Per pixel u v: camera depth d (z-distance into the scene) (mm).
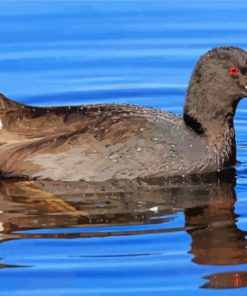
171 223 13445
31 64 20781
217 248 12617
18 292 11570
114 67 20781
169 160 15180
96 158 14969
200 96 15703
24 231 13211
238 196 14531
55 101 19203
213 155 15594
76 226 13352
